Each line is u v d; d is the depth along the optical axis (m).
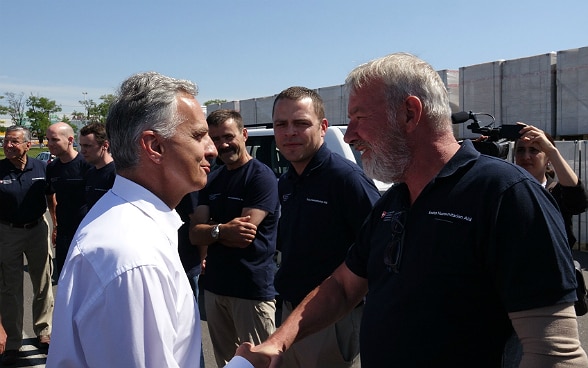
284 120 2.60
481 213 1.37
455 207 1.42
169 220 1.47
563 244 1.31
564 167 2.62
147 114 1.45
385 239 1.64
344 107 10.46
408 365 1.45
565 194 2.63
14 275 4.44
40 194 4.65
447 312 1.41
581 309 1.73
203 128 1.55
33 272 4.66
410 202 1.59
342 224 2.53
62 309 1.30
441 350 1.41
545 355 1.24
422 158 1.54
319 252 2.56
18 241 4.48
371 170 1.60
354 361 2.56
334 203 2.52
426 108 1.51
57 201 4.57
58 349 1.30
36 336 5.00
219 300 3.18
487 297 1.39
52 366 1.31
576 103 8.38
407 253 1.51
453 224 1.41
